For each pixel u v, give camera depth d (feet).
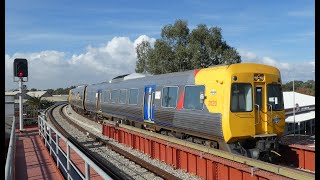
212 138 43.34
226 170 32.37
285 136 66.33
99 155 51.06
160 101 57.26
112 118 91.15
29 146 51.52
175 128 52.54
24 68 63.52
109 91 90.02
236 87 40.24
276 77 42.88
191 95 47.42
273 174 27.55
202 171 36.40
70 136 69.77
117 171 40.83
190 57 144.77
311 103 95.96
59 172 33.68
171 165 42.88
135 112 69.10
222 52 145.38
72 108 168.25
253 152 40.34
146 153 51.01
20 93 67.00
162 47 149.48
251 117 40.57
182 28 153.38
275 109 42.27
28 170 35.68
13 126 41.93
